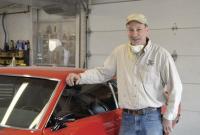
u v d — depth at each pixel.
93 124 3.26
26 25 9.48
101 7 7.98
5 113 2.93
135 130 3.08
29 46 9.38
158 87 3.04
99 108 3.53
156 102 3.05
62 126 2.89
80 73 3.32
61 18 8.88
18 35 9.67
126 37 7.66
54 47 9.07
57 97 2.99
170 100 2.96
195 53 6.73
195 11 6.69
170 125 3.00
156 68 3.01
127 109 3.11
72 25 8.73
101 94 3.67
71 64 8.80
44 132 2.74
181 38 6.88
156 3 7.16
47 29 9.16
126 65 3.11
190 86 6.82
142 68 3.03
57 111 2.95
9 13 9.78
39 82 3.12
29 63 9.38
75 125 3.05
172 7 6.95
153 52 3.03
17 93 3.08
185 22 6.81
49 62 9.16
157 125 3.05
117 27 7.78
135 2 7.46
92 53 8.19
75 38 8.64
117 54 3.23
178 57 6.92
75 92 3.27
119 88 3.18
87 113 3.33
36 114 2.87
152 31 7.22
